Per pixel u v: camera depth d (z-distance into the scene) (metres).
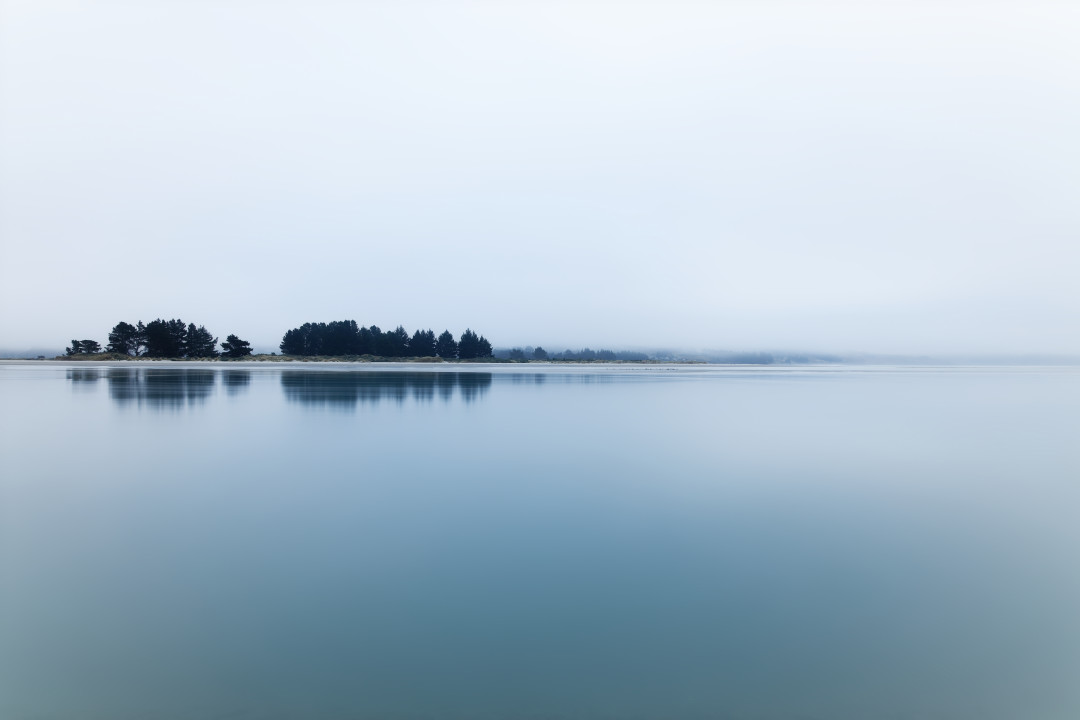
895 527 9.82
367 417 23.19
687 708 5.08
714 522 10.00
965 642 6.18
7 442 17.12
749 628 6.41
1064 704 5.19
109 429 19.61
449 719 4.88
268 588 7.29
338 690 5.27
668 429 20.80
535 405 28.72
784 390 43.00
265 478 12.86
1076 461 15.34
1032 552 8.70
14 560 8.12
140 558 8.21
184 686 5.36
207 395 31.98
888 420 24.22
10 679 5.45
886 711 5.07
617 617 6.59
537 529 9.55
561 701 5.13
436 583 7.44
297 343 124.12
